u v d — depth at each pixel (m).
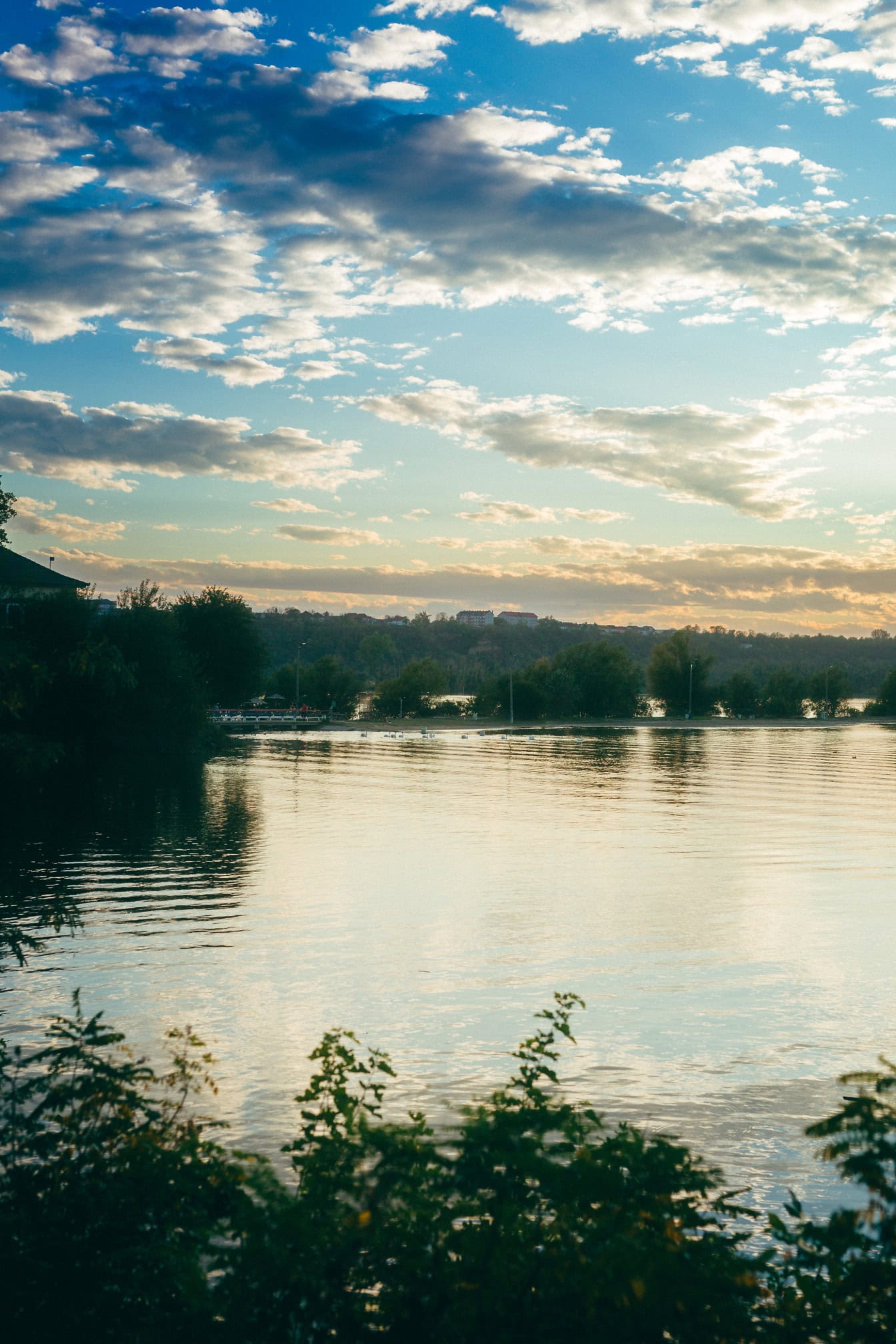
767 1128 11.96
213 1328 3.68
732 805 51.88
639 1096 13.06
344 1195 3.98
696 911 25.44
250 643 101.88
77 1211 4.21
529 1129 4.13
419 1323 3.51
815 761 84.25
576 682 152.00
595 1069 14.13
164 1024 15.91
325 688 155.88
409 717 146.88
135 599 79.75
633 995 17.97
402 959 20.44
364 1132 4.13
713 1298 3.42
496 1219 3.68
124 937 22.05
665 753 93.50
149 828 39.69
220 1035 15.34
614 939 22.31
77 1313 3.81
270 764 74.88
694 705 163.62
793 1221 9.17
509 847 36.59
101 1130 4.90
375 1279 3.66
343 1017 16.44
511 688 141.00
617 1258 3.40
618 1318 3.32
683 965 20.11
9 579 65.19
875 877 30.44
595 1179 3.75
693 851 35.94
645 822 44.41
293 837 38.28
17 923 22.75
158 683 72.06
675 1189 3.92
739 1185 10.24
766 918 24.56
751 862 33.34
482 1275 3.51
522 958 20.58
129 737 72.44
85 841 36.19
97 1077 5.15
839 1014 16.83
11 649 8.16
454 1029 15.86
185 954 20.56
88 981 18.45
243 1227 3.80
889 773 72.19
